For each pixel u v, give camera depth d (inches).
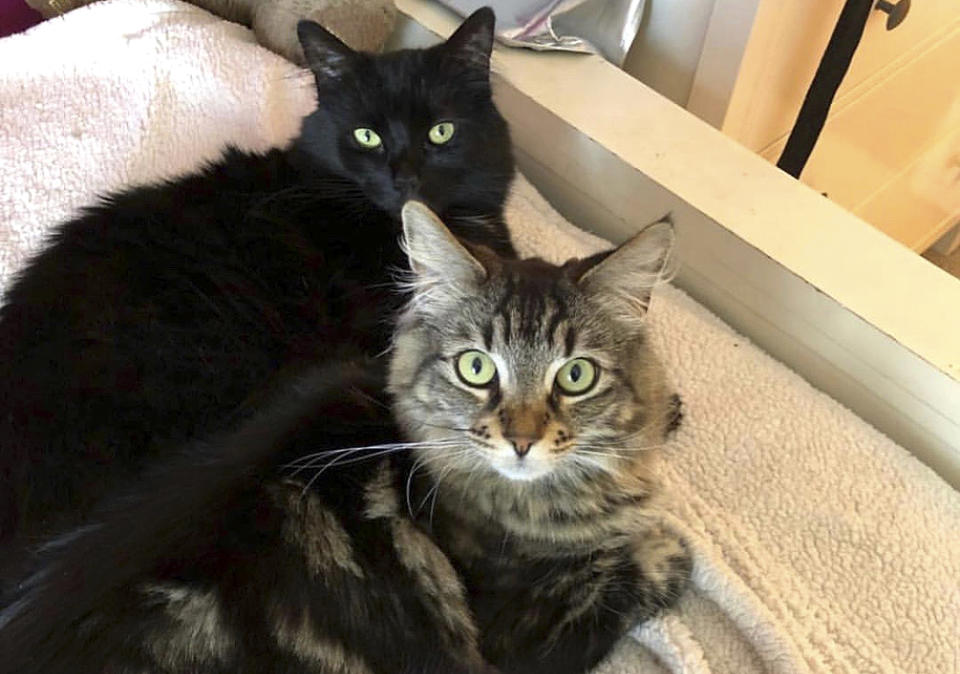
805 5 22.8
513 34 23.3
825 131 26.9
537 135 23.2
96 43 22.6
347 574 14.1
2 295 18.5
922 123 30.4
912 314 18.7
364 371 16.5
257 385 18.0
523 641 15.0
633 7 23.5
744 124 24.8
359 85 19.6
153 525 13.8
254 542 13.7
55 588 13.4
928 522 18.2
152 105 21.9
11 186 20.6
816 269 19.4
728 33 22.7
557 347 14.4
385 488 15.0
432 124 19.6
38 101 21.8
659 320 21.0
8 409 16.5
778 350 21.2
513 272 15.0
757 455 19.2
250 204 19.6
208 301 18.2
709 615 16.8
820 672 16.0
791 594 17.1
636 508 16.0
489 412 14.4
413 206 14.4
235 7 24.8
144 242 18.5
